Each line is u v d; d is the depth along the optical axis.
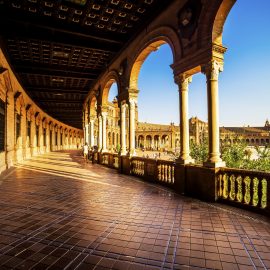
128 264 3.12
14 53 12.34
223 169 6.07
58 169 13.36
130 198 6.55
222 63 6.48
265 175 5.04
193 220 4.78
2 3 8.11
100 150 16.69
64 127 53.41
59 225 4.47
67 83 18.33
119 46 11.73
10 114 13.96
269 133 88.75
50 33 10.32
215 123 6.38
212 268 3.04
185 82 7.45
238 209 5.52
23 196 6.75
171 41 7.85
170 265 3.10
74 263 3.13
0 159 11.49
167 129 84.19
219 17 6.17
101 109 16.14
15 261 3.18
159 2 8.15
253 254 3.40
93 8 8.55
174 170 7.62
